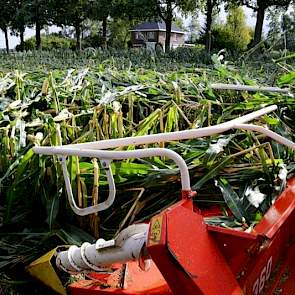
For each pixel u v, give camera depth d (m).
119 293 1.97
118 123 2.96
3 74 4.98
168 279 1.64
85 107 3.44
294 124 3.58
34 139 2.65
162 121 3.02
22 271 2.36
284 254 2.47
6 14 36.47
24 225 2.55
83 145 2.11
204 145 2.80
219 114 3.59
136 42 43.38
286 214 2.27
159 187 2.55
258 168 2.65
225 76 4.59
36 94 3.67
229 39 39.75
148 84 4.11
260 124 3.10
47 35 43.22
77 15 33.47
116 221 2.50
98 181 2.38
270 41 7.78
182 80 4.28
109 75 4.47
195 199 2.56
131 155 1.91
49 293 2.23
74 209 2.08
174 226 1.63
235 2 26.84
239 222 2.31
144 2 28.66
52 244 2.40
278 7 25.67
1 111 3.25
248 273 1.98
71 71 4.27
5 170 2.71
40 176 2.49
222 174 2.63
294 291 2.31
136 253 1.74
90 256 1.86
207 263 1.69
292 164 2.89
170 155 1.84
